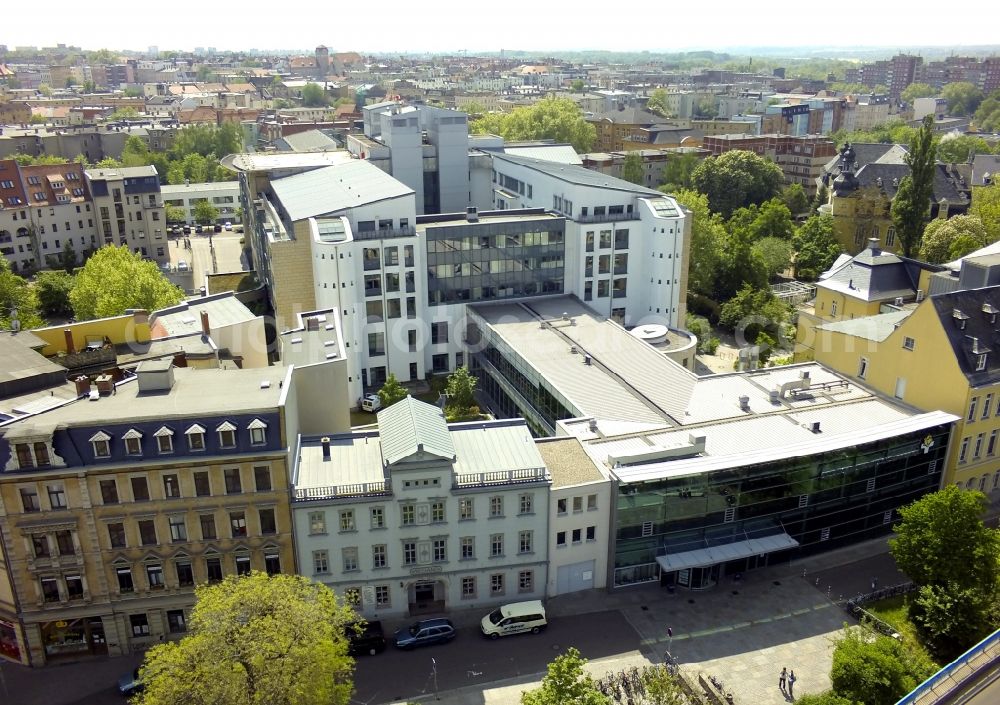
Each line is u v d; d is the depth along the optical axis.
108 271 127.12
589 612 75.19
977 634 67.50
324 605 59.31
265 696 53.78
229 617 56.00
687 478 76.00
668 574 79.00
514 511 73.44
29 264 197.00
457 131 166.12
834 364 101.69
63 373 78.00
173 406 69.75
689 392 94.12
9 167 195.12
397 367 129.25
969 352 86.75
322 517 70.69
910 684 59.09
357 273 122.50
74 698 65.81
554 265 133.88
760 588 78.75
